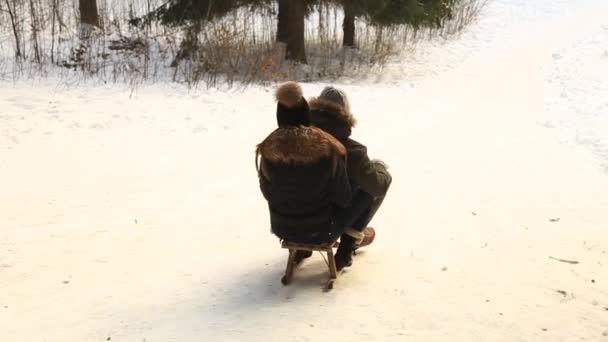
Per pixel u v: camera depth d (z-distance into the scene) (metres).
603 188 6.39
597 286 4.14
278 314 3.70
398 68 14.98
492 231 5.20
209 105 9.75
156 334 3.48
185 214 5.55
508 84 13.27
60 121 8.39
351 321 3.61
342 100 3.91
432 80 13.84
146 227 5.22
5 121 8.19
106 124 8.41
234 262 4.51
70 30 13.52
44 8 14.27
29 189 6.07
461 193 6.25
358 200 4.03
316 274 4.29
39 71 10.71
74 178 6.43
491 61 16.36
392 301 3.87
